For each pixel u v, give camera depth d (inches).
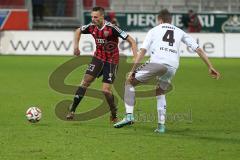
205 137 1301.7
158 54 1323.8
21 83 2561.5
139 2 5054.1
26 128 1393.9
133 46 1453.0
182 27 4638.3
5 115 1624.0
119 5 5014.8
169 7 4995.1
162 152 1129.4
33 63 3609.7
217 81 2741.1
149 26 4660.4
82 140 1244.5
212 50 4271.7
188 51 4298.7
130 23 4660.4
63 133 1327.5
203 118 1612.9
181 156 1095.0
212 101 2011.6
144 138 1277.1
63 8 4896.7
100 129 1392.7
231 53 4271.7
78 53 1517.0
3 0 4842.5
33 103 1902.1
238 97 2133.4
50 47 4215.1
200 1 5022.1
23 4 4840.1
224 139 1279.5
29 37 4229.8
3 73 3002.0
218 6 5039.4
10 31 4232.3
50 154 1099.9
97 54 1488.7
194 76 2967.5
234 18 4650.6
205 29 4662.9
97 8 1456.7
